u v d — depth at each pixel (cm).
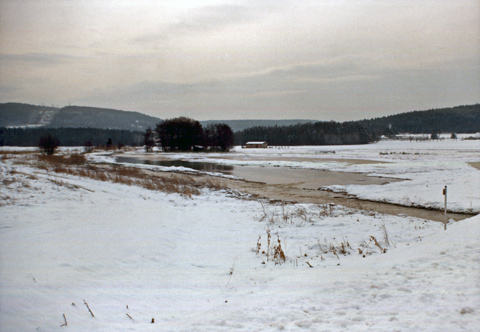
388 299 459
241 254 806
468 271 542
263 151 9225
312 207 1524
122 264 655
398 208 1578
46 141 5162
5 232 816
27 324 379
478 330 356
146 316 446
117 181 2244
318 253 816
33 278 516
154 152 8819
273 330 383
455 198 1622
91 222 1003
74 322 401
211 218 1236
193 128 9462
